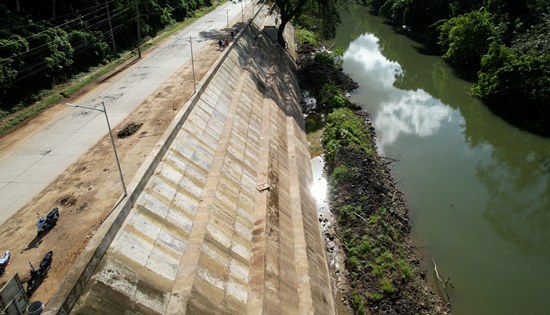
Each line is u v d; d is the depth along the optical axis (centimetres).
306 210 2958
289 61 6122
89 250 1695
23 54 3756
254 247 2380
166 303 1783
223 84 4006
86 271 1616
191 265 1980
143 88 4066
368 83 5628
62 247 1969
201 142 2961
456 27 5941
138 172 2262
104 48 5022
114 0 5778
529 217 3078
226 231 2342
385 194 3144
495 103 4794
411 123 4469
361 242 2627
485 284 2489
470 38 5769
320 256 2620
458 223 2992
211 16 8131
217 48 5494
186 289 1839
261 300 2027
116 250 1830
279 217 2720
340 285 2466
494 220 3031
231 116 3544
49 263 1844
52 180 2528
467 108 4834
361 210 2903
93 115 3447
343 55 6844
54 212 2127
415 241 2812
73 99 3831
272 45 6316
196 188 2544
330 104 4641
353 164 3375
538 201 3272
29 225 2130
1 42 3575
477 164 3731
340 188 3173
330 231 2878
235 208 2575
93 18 5334
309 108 4800
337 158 3500
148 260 1909
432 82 5656
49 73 4028
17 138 3086
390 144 4025
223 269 2094
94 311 1552
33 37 3991
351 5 10619
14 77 3525
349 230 2762
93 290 1612
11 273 1812
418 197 3262
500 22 5797
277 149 3512
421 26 7806
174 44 5831
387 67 6300
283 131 3938
